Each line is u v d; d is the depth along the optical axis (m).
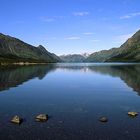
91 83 65.25
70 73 108.81
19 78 79.44
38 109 32.16
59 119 27.00
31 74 100.06
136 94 45.41
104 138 21.06
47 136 21.52
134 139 20.80
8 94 45.09
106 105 35.00
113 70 131.50
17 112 30.28
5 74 95.75
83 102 37.31
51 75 95.62
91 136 21.55
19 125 24.50
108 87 56.12
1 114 29.16
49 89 52.69
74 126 24.39
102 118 26.62
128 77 82.44
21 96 42.88
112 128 23.75
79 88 54.56
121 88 54.12
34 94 45.19
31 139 20.80
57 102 37.28
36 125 24.56
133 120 26.53
